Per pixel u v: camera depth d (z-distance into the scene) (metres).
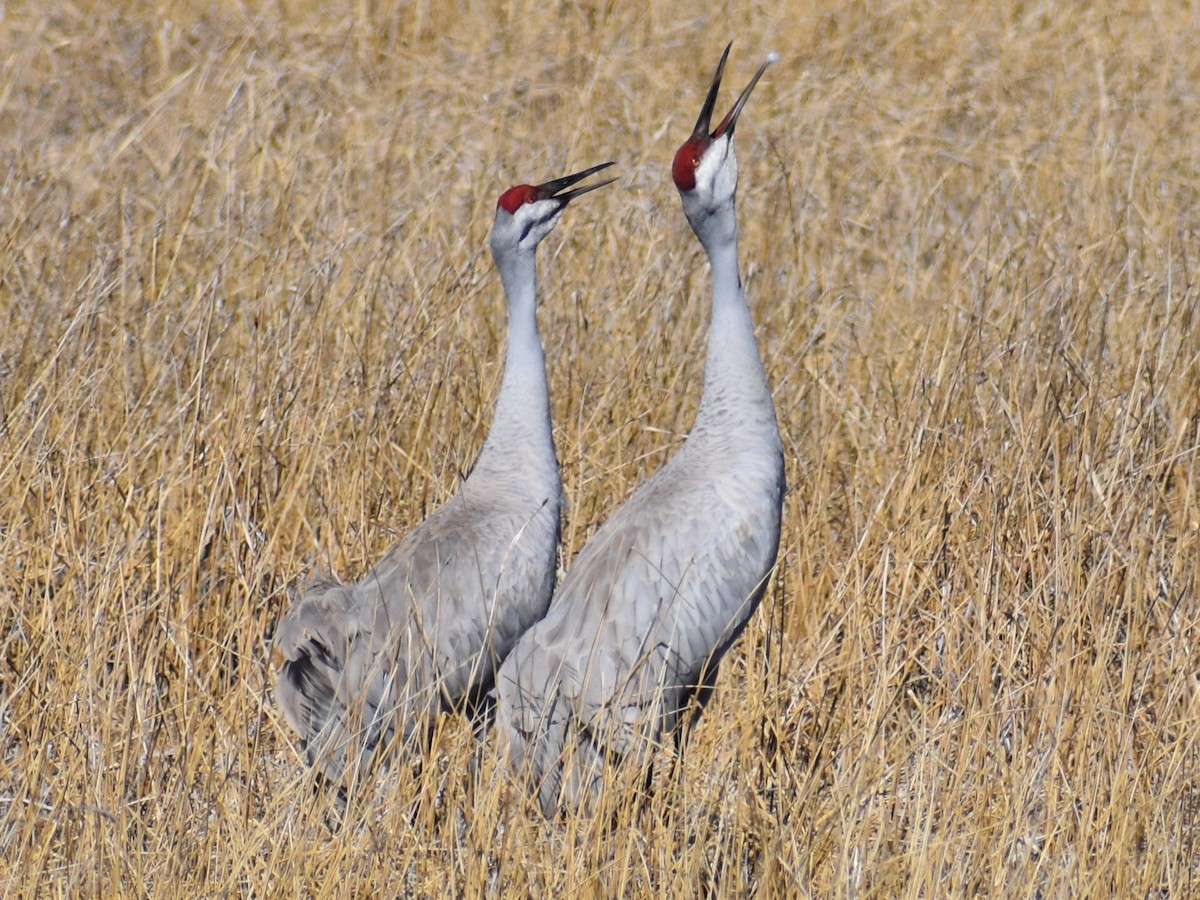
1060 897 8.38
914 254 17.91
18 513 11.36
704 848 8.66
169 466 12.11
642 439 13.56
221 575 11.53
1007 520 11.45
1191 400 12.64
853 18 26.08
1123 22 25.36
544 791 9.49
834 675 10.52
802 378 14.88
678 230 17.66
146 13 25.02
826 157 20.28
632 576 9.70
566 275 16.33
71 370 12.80
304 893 8.27
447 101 21.98
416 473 12.72
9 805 9.54
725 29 25.69
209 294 13.55
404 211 17.14
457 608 10.10
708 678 10.05
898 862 8.56
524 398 10.76
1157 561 11.49
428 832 8.89
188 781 9.10
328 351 13.80
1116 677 10.43
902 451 12.66
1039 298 14.88
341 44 23.80
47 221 16.69
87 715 9.57
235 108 20.06
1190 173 20.03
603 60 23.44
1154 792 9.41
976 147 21.33
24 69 22.53
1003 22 25.78
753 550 9.85
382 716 9.82
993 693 10.42
